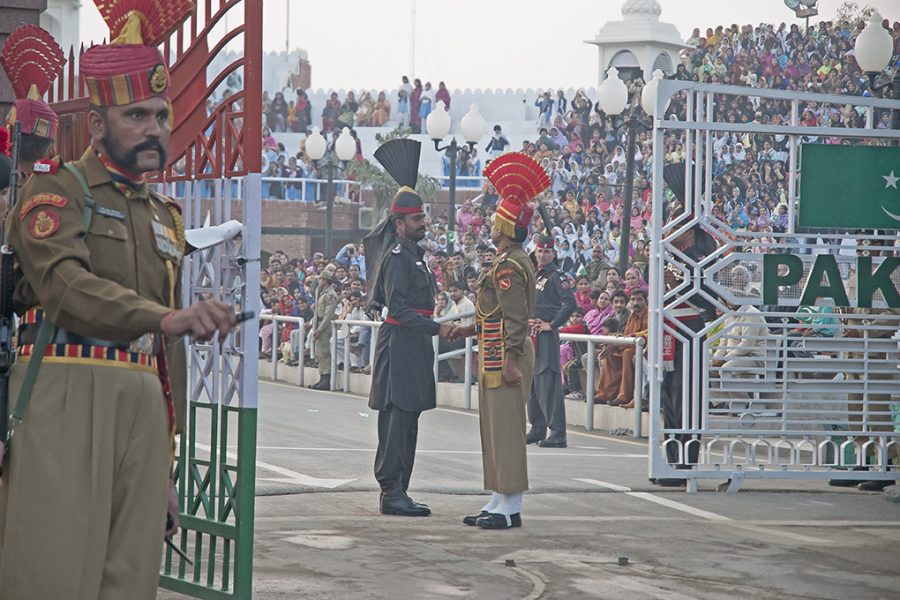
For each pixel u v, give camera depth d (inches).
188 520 298.2
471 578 334.3
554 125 1758.1
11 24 401.1
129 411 209.3
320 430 699.4
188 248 267.9
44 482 202.7
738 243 510.3
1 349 206.2
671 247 508.4
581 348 794.2
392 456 429.7
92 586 204.4
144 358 213.3
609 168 1611.7
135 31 211.6
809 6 1630.2
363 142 2133.4
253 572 332.5
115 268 207.5
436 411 831.1
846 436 515.2
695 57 1713.8
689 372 523.5
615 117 908.6
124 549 210.1
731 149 1504.7
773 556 373.4
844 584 337.7
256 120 279.1
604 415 748.0
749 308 527.8
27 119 272.2
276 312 1148.5
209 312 184.7
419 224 439.5
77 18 1368.1
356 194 1959.9
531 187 415.8
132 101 207.9
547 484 509.7
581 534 402.3
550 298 661.9
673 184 550.6
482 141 2110.0
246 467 281.6
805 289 515.5
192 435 300.8
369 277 449.4
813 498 494.6
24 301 210.7
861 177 516.7
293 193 1975.9
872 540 402.3
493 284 410.9
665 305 539.8
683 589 327.6
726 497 491.8
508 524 410.3
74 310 192.9
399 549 370.6
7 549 203.9
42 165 204.2
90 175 208.1
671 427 531.2
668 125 506.9
